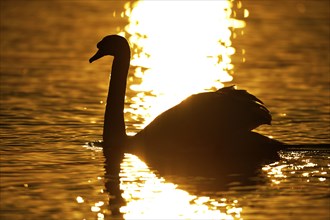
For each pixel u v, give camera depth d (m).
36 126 17.64
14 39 32.19
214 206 12.00
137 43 32.97
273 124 17.98
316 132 17.14
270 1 45.03
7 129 17.31
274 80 24.12
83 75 25.05
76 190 12.80
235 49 30.73
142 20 39.19
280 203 12.09
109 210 11.83
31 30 34.47
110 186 13.03
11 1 43.50
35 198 12.33
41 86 22.94
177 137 15.57
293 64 27.06
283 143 15.72
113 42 16.56
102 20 38.12
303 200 12.23
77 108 19.80
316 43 31.41
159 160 14.91
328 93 21.91
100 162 14.64
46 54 28.98
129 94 22.23
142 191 12.79
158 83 24.03
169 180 13.45
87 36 33.47
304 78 24.39
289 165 14.43
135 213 11.70
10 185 13.00
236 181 13.37
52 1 44.25
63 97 21.28
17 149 15.54
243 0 45.72
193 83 23.98
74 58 28.31
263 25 36.53
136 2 45.50
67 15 39.38
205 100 15.69
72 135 16.86
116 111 16.25
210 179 13.50
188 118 15.59
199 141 15.45
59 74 25.09
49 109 19.58
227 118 15.41
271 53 29.45
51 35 33.41
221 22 38.34
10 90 22.27
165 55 29.89
